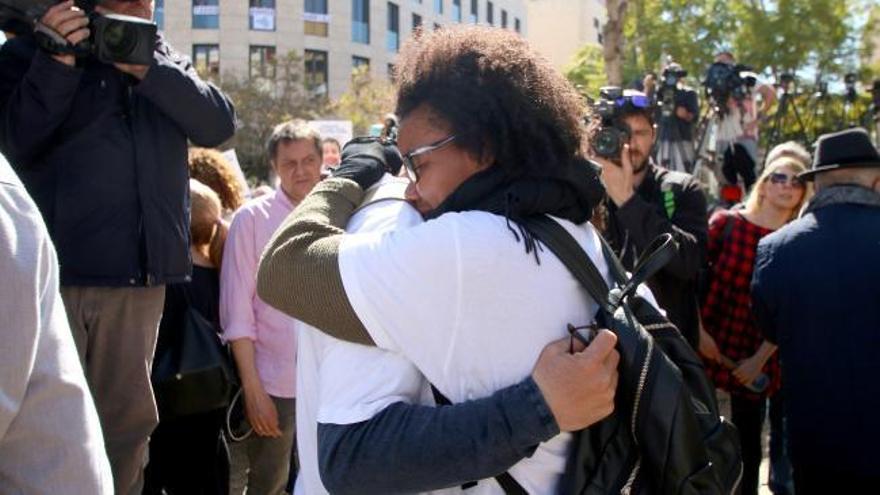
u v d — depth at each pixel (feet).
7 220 3.97
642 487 4.83
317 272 4.85
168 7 122.21
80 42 8.27
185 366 10.82
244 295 12.20
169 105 9.04
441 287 4.64
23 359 3.93
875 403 9.93
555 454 4.93
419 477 4.54
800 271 10.44
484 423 4.52
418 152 5.08
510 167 4.99
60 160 8.64
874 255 10.12
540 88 5.06
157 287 9.15
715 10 75.10
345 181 5.80
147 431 9.27
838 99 51.70
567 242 5.02
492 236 4.74
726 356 13.94
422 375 4.93
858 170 10.69
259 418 12.07
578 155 5.24
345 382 4.82
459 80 4.97
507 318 4.72
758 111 36.24
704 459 4.76
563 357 4.64
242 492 15.10
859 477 10.00
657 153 23.80
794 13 74.79
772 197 13.85
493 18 165.89
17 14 8.18
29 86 8.27
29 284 3.97
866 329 10.02
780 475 14.60
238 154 97.35
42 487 4.07
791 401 10.60
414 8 142.72
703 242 11.12
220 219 13.20
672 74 23.89
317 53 127.44
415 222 5.24
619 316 4.92
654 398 4.70
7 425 3.91
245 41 123.03
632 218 9.55
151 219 8.91
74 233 8.56
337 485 4.70
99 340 8.78
